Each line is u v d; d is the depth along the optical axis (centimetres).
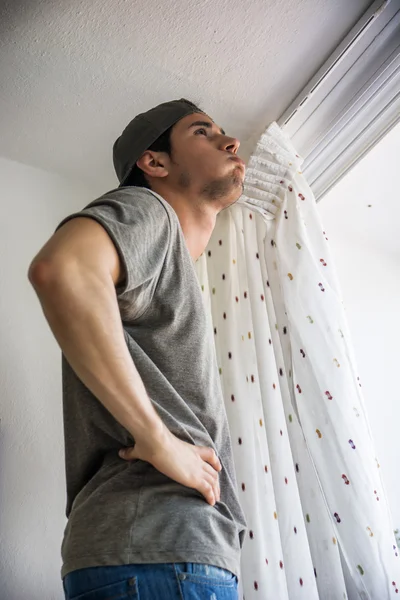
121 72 152
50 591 122
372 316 221
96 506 71
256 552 123
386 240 238
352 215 225
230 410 142
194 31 144
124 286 74
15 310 149
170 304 83
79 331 66
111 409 68
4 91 154
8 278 153
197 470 74
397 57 151
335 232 233
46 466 135
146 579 65
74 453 83
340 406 133
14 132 166
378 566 117
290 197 166
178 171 120
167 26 142
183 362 84
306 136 173
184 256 88
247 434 139
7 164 172
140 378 72
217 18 141
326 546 126
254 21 143
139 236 77
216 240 172
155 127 124
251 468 134
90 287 67
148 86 157
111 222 75
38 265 67
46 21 138
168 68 153
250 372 150
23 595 119
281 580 123
